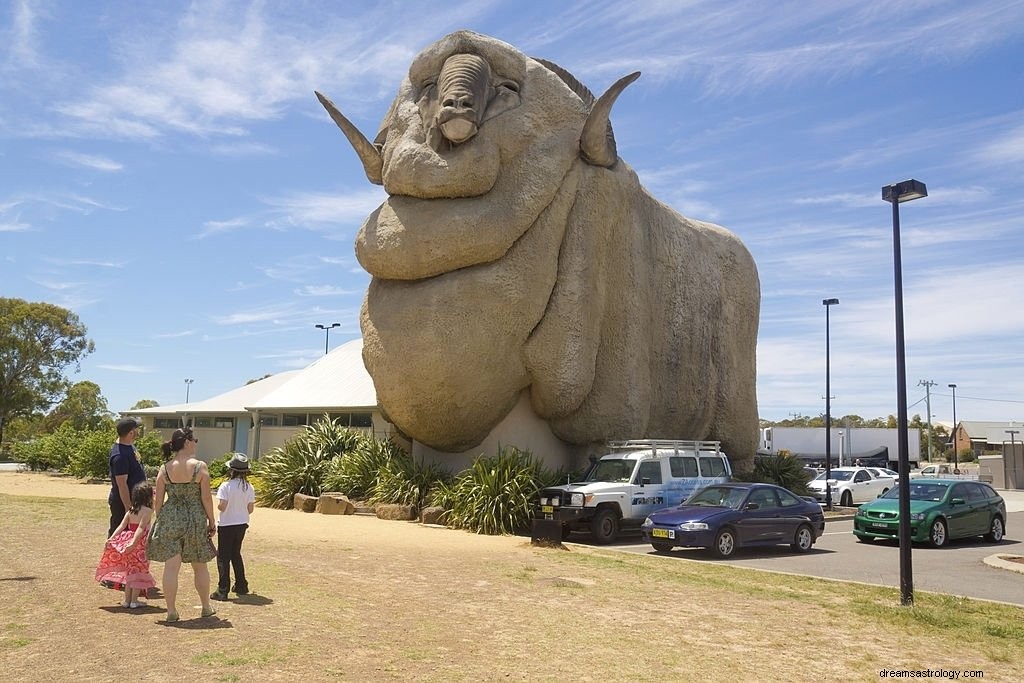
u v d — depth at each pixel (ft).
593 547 50.70
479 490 55.83
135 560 26.35
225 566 28.30
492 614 27.58
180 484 24.73
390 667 20.81
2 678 18.70
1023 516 88.07
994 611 31.27
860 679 21.88
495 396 61.00
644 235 72.43
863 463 169.17
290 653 21.47
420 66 63.93
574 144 65.05
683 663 22.53
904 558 31.76
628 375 68.08
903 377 32.09
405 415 60.23
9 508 57.06
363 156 64.85
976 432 294.66
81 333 211.41
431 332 57.57
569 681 20.44
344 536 47.75
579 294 63.87
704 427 78.74
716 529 47.16
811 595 33.58
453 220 58.13
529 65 65.05
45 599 27.22
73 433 119.24
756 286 85.05
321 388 106.93
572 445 68.54
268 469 71.82
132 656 20.66
